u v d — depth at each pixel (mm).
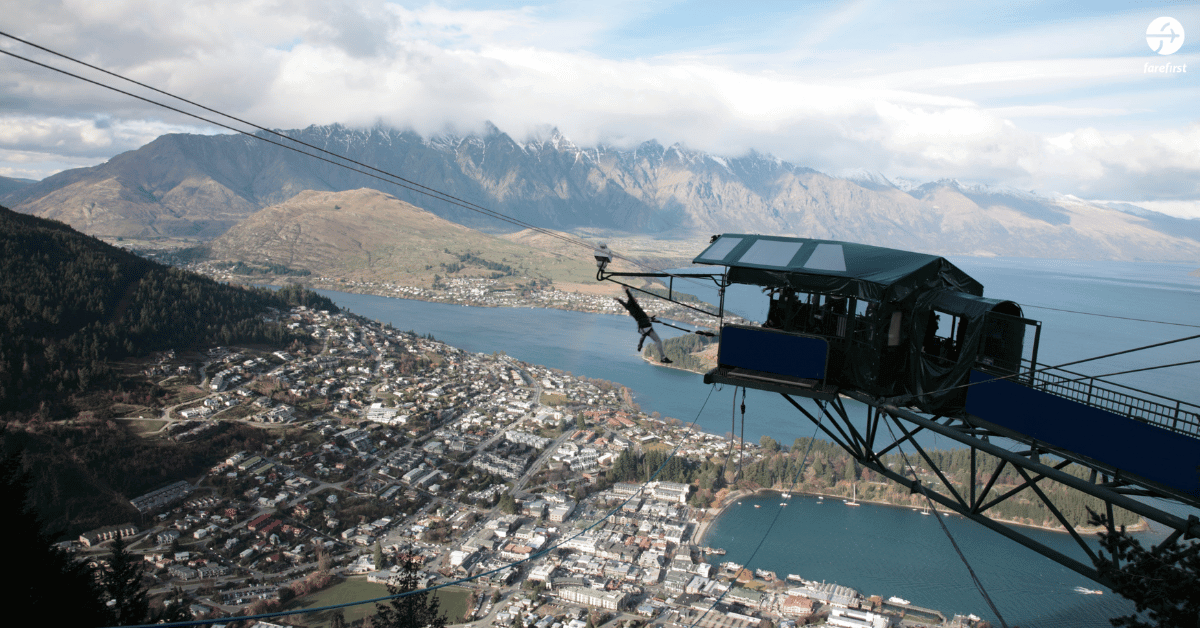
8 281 171125
